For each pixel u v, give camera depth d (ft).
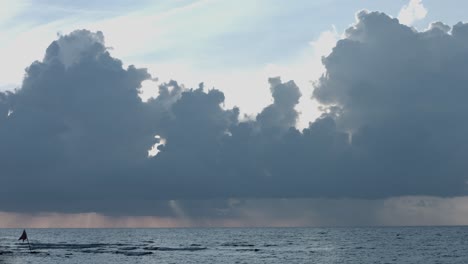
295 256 389.80
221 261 343.67
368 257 383.24
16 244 540.11
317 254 412.57
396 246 521.24
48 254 373.81
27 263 305.32
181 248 483.51
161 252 421.18
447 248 485.56
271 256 389.60
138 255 380.78
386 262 345.31
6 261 317.22
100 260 333.42
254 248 492.13
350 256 393.91
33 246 495.00
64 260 328.08
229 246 531.09
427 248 488.02
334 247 510.17
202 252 426.10
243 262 339.16
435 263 339.16
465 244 552.41
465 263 338.95
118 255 376.68
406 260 360.89
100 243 590.55
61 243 583.17
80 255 370.53
